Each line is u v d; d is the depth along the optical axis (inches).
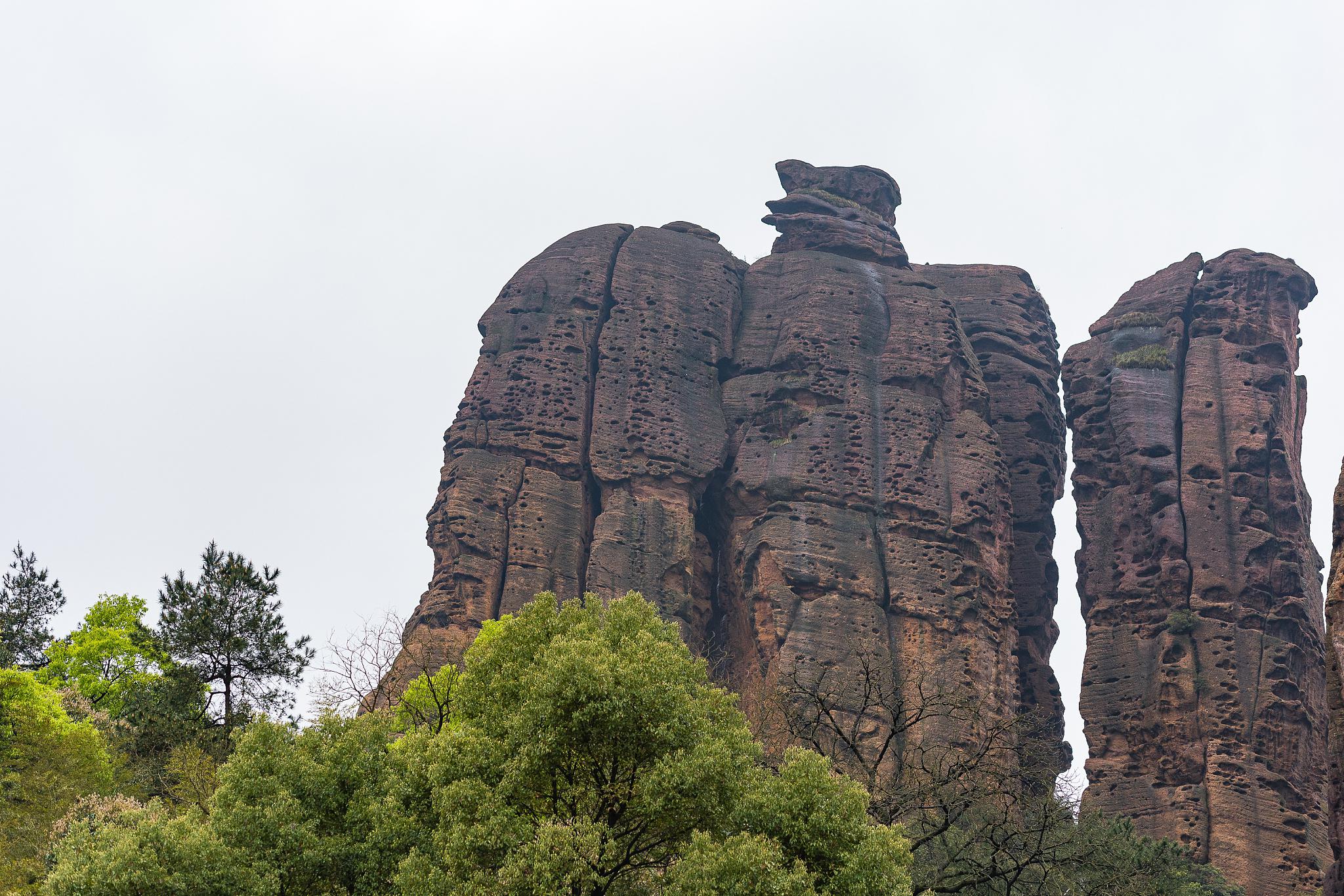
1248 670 3747.5
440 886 1332.4
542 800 1446.9
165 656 2736.2
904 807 1879.9
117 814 1918.1
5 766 2105.1
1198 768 3654.0
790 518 3917.3
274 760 1505.9
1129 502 4168.3
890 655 3735.2
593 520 4047.7
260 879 1393.9
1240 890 3152.1
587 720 1406.3
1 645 2753.4
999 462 4168.3
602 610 1630.2
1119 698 3880.4
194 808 1518.2
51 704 2242.9
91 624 3004.4
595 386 4183.1
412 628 3801.7
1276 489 4072.3
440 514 3946.9
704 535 4128.9
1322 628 4116.6
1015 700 3873.0
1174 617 3855.8
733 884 1283.2
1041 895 1907.0
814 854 1360.7
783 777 1412.4
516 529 3909.9
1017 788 2247.8
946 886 1935.3
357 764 1519.4
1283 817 3521.2
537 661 1508.4
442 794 1397.6
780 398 4205.2
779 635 3747.5
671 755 1407.5
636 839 1413.6
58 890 1400.1
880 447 4094.5
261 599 2536.9
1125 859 2252.7
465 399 4163.4
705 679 1616.6
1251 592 3882.9
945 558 3922.2
